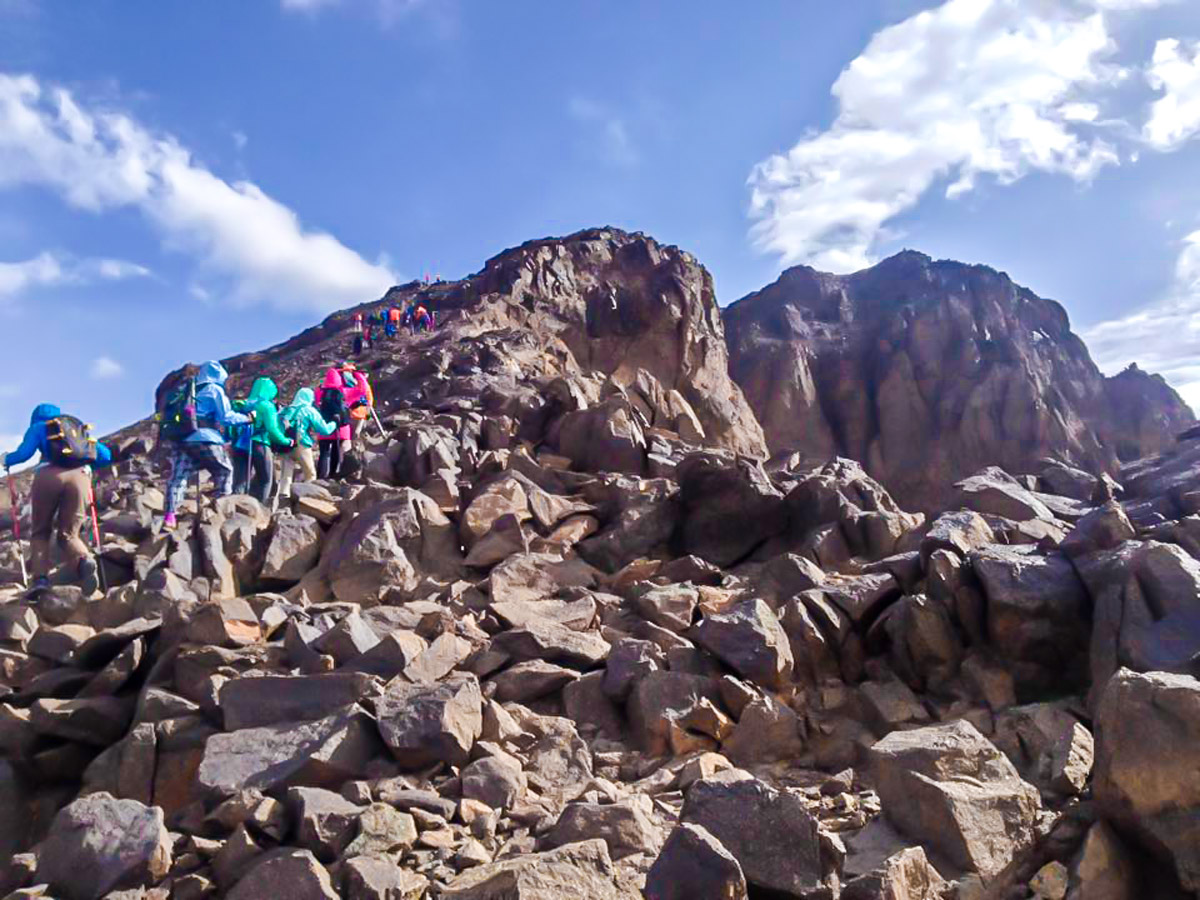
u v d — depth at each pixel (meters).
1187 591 6.39
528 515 12.51
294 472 17.36
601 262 77.50
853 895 4.47
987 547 8.01
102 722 7.75
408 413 23.17
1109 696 4.90
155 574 10.26
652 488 13.29
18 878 5.48
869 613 8.11
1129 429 96.94
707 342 54.34
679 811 5.93
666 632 8.69
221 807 5.89
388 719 6.48
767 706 7.04
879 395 99.94
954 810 4.96
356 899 4.84
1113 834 4.81
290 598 10.82
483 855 5.27
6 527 17.58
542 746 6.92
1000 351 98.44
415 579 11.35
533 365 38.50
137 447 30.53
